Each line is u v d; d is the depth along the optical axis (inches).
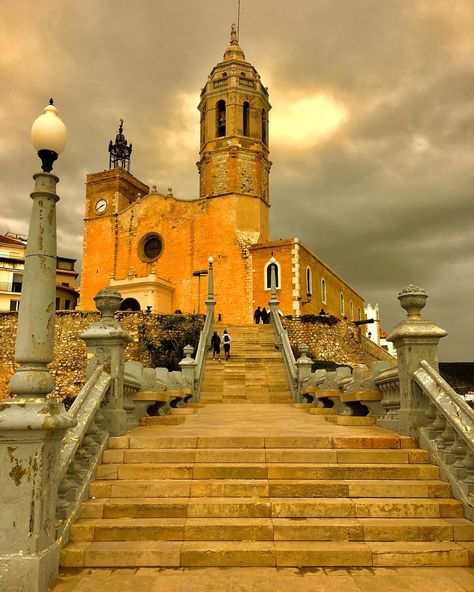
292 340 1332.4
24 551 157.6
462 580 165.9
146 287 1533.0
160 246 1680.6
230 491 214.4
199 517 201.3
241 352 911.0
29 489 161.0
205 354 826.8
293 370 673.6
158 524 192.4
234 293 1540.4
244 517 201.5
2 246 2208.4
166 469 227.6
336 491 213.6
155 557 178.2
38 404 166.6
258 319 1355.8
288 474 225.6
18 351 172.2
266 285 1507.1
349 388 374.3
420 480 223.3
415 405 260.5
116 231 1758.1
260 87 1756.9
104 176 1831.9
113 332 275.7
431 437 244.8
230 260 1569.9
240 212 1610.5
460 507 203.3
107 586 162.4
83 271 1775.3
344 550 179.0
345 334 1467.8
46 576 161.5
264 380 747.4
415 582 164.2
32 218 181.3
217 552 179.0
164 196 1706.4
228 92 1710.1
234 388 714.8
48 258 180.1
